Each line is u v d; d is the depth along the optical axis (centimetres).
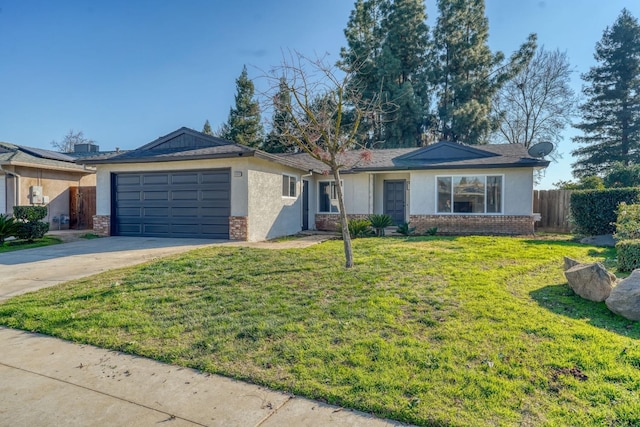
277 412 284
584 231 1159
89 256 923
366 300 520
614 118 2958
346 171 1582
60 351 402
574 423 258
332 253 868
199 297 558
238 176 1193
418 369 335
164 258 843
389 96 2708
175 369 358
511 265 738
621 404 278
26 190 1551
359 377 324
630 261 692
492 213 1434
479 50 2994
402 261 764
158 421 276
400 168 1488
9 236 1166
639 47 2877
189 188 1264
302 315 474
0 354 396
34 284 666
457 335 404
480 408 278
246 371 346
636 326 442
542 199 1645
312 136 818
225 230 1219
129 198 1343
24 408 295
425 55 3098
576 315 477
